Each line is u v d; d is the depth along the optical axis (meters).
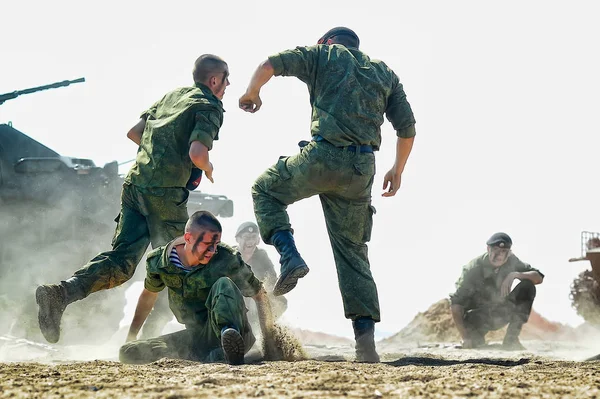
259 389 3.69
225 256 6.16
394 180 7.09
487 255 11.62
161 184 7.04
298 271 6.20
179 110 7.05
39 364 5.07
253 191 6.57
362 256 6.73
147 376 4.37
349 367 5.04
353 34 6.87
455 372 4.65
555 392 3.67
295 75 6.57
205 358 6.10
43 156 13.62
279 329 6.38
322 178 6.40
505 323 11.53
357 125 6.42
